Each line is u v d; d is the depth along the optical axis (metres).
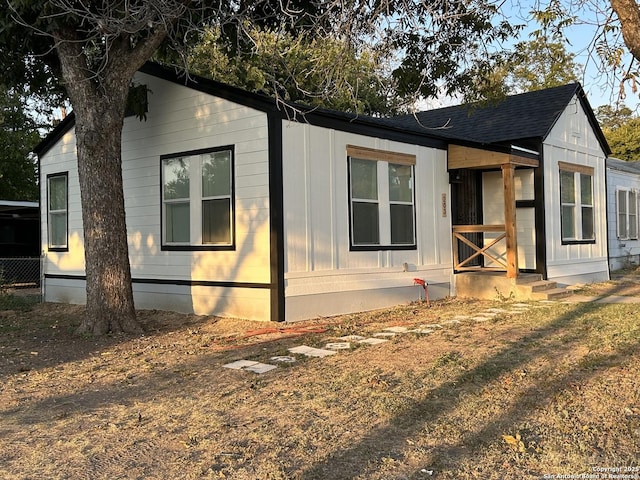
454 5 7.52
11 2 8.00
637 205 21.56
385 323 9.30
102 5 8.29
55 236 13.73
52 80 11.40
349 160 10.48
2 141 22.00
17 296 14.53
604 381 5.49
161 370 6.50
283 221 9.30
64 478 3.67
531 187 13.60
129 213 11.68
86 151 8.70
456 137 12.69
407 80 9.75
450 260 12.78
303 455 3.95
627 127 33.56
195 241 10.45
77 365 6.87
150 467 3.82
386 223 11.21
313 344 7.67
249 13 9.29
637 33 4.86
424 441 4.16
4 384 6.04
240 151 9.67
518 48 9.51
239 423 4.61
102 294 8.81
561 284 14.11
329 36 7.77
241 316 9.74
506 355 6.67
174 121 10.77
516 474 3.61
